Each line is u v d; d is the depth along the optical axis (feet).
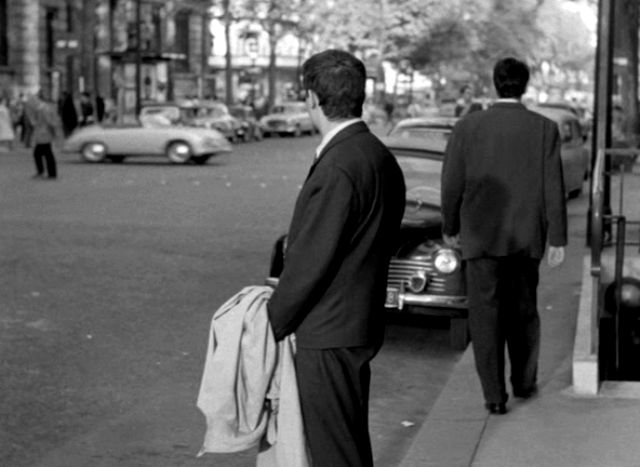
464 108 146.10
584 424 23.32
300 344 14.76
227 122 157.99
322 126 14.94
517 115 23.48
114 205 68.74
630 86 47.39
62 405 25.77
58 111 151.23
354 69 14.80
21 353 30.63
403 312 31.96
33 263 45.80
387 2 229.86
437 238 32.09
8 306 37.04
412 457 21.36
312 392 14.71
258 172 100.63
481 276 23.72
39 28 185.98
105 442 23.16
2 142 139.23
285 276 14.38
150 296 39.24
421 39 241.55
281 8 215.31
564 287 39.70
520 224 23.45
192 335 33.32
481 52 279.49
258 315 14.64
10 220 60.13
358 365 14.90
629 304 33.99
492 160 23.40
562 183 23.38
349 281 14.67
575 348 26.73
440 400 25.50
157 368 29.40
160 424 24.54
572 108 132.67
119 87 174.40
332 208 14.25
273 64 219.82
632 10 46.88
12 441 23.00
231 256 48.60
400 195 15.24
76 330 33.63
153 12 221.46
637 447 21.79
